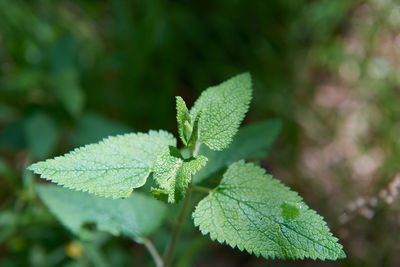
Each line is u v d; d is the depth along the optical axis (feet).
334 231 2.02
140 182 1.28
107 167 1.28
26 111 2.36
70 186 1.25
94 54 2.81
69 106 2.30
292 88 2.99
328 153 2.79
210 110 1.33
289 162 2.69
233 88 1.34
